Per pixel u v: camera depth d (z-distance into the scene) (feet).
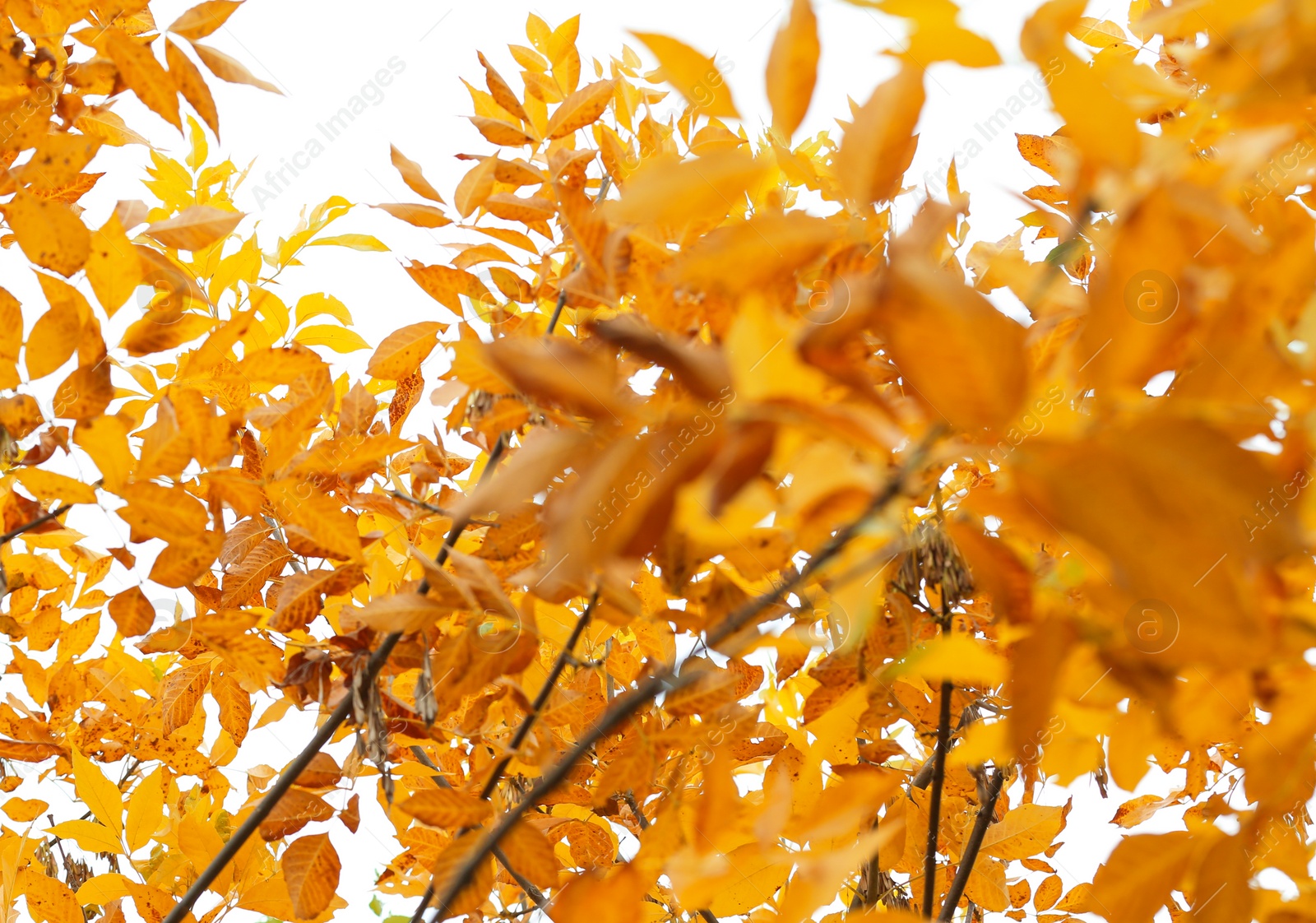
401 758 14.14
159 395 13.39
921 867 13.91
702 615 12.79
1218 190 6.79
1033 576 7.63
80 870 14.53
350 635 13.44
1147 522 5.43
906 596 13.06
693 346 6.87
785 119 8.14
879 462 7.11
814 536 7.59
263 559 13.74
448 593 12.93
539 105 13.85
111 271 12.87
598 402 6.33
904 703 13.56
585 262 12.57
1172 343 6.11
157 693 14.40
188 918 13.92
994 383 5.38
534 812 13.76
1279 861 11.42
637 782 13.05
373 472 13.79
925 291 5.31
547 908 13.02
